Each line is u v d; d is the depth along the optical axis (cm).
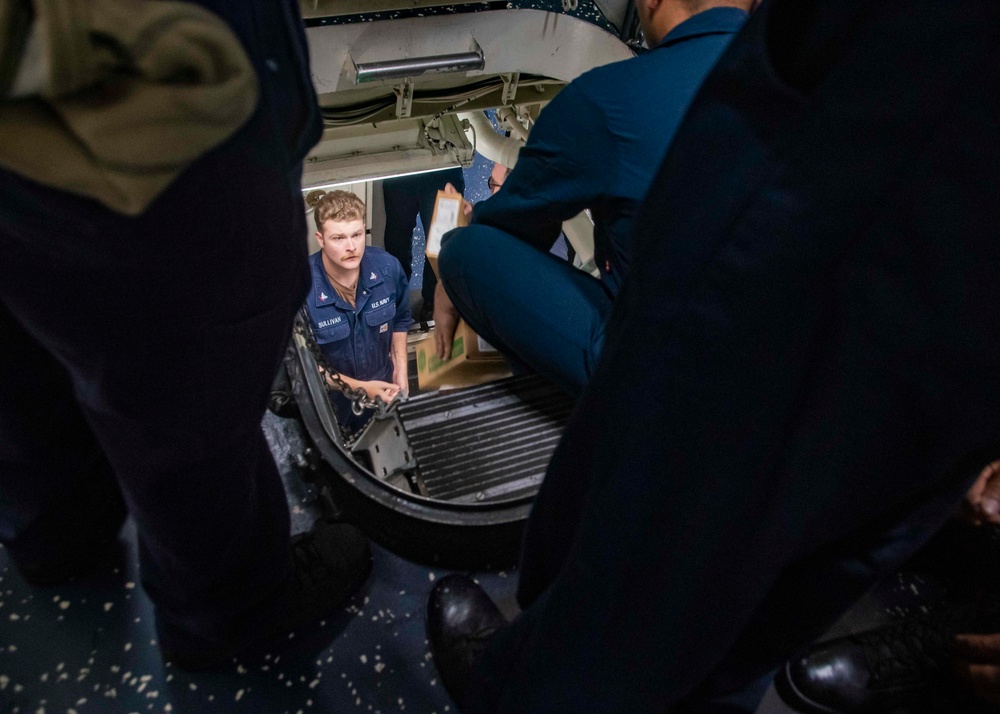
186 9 40
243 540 118
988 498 155
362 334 294
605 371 85
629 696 96
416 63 185
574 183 144
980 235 50
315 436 166
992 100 47
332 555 156
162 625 139
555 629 95
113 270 59
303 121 66
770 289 63
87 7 37
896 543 77
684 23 137
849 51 54
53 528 139
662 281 73
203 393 80
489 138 297
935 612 159
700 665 90
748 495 72
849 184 55
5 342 96
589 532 85
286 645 154
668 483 77
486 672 128
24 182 47
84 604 154
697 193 68
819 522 71
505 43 196
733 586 79
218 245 62
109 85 42
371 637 158
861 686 150
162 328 68
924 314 54
